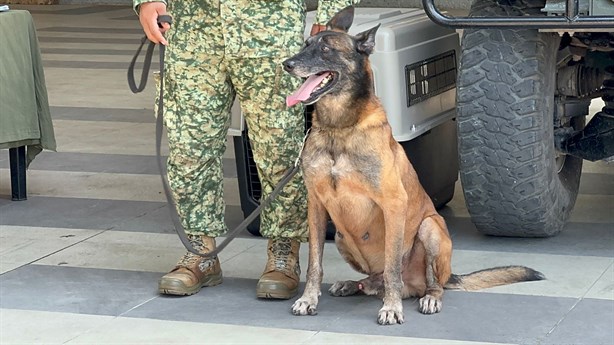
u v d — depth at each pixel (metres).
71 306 4.43
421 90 5.41
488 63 4.93
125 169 7.04
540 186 4.99
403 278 4.45
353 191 4.15
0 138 5.96
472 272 4.78
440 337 3.99
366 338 3.99
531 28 4.49
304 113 4.76
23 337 4.07
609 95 5.45
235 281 4.77
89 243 5.39
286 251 4.59
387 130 4.15
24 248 5.31
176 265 4.71
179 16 4.42
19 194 6.28
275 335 4.05
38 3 18.61
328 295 4.55
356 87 4.05
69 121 8.62
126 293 4.60
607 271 4.77
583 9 4.45
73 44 13.19
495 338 3.97
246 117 4.50
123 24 15.39
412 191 4.30
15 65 6.05
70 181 6.74
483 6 5.01
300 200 4.52
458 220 5.75
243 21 4.30
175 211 4.52
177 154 4.53
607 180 6.55
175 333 4.09
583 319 4.16
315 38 4.01
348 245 4.43
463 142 5.02
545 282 4.63
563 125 5.71
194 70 4.43
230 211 5.97
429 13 4.62
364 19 5.44
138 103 9.38
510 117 4.91
